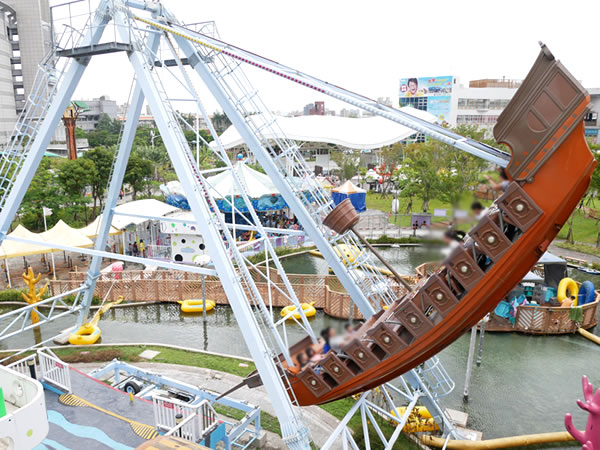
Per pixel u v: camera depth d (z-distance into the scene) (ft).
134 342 77.46
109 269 106.83
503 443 48.57
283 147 47.78
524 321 81.76
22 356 65.57
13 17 338.34
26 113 51.19
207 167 235.20
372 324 39.81
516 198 30.66
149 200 130.31
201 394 48.80
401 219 179.83
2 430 28.37
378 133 226.38
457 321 33.47
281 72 39.14
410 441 47.85
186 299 94.68
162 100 42.50
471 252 33.68
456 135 35.40
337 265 45.75
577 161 29.04
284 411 35.50
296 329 82.43
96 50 45.11
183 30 47.26
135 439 39.01
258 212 138.10
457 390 62.85
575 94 28.37
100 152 174.29
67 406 44.42
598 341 77.56
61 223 105.91
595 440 35.24
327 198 46.88
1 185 51.67
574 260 123.13
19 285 99.66
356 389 38.01
